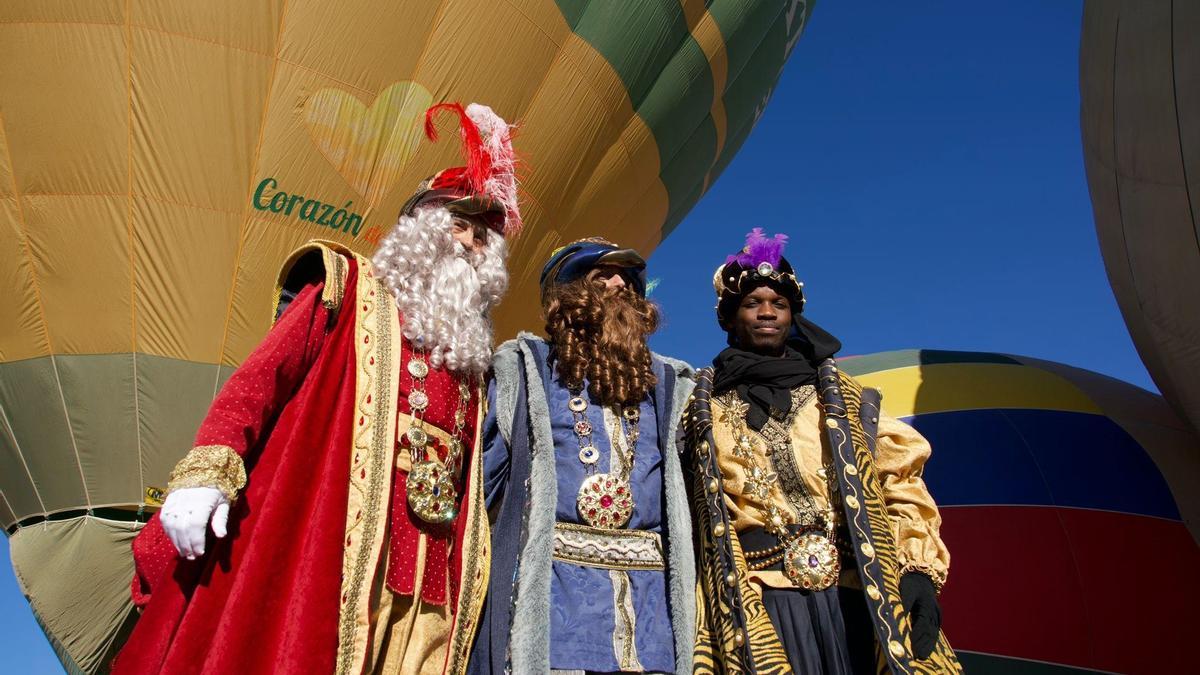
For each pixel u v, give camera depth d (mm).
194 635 2033
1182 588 7293
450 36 9031
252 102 8328
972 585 7637
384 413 2412
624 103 10422
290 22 8453
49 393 8289
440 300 2676
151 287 8242
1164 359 6805
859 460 2773
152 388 8297
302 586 2125
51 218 8141
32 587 8547
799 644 2586
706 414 2906
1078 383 9289
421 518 2406
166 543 2207
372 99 8680
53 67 8070
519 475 2668
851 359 10719
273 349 2344
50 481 8453
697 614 2715
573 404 2758
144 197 8180
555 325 2928
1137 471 8109
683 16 10789
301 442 2293
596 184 10484
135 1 8125
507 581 2504
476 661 2449
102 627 8586
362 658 2125
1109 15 6184
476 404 2721
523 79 9469
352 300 2574
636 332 2922
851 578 2729
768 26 12430
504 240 2969
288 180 8422
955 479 8383
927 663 2482
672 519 2646
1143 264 6367
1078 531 7684
